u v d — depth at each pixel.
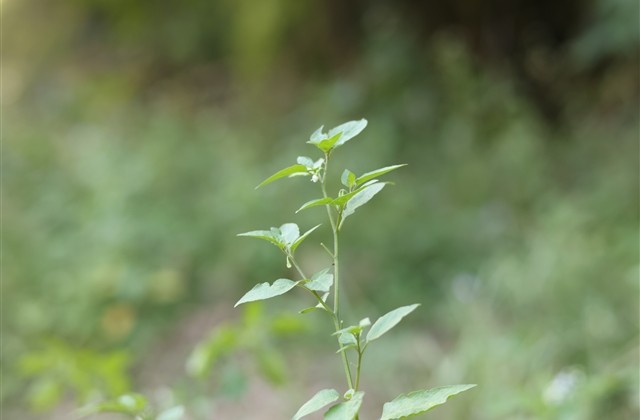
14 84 9.48
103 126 7.49
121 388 2.13
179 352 3.98
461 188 5.20
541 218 4.61
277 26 8.24
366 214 4.77
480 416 3.05
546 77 6.84
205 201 4.93
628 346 3.34
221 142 6.07
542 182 5.16
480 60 7.29
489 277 4.23
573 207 4.52
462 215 4.96
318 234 4.56
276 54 8.24
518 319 3.79
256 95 7.89
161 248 4.55
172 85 8.73
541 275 3.85
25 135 6.53
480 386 3.13
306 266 4.42
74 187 5.37
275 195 4.84
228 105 8.12
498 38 7.32
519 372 3.22
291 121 6.97
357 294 4.32
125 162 5.44
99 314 4.08
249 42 8.39
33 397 2.63
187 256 4.53
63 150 6.32
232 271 4.48
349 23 7.93
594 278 3.79
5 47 9.94
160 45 9.10
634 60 6.44
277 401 3.41
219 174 5.48
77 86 8.97
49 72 9.52
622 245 4.07
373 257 4.54
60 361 2.33
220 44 8.84
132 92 8.77
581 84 6.77
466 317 3.83
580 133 5.85
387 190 5.16
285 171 1.19
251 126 7.10
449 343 3.93
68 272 4.32
